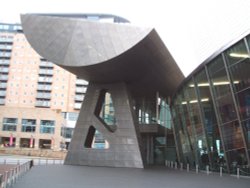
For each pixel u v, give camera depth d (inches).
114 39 991.6
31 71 4633.4
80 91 4608.8
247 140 726.5
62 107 4554.6
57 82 4613.7
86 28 1042.1
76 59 1032.2
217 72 831.1
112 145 1117.1
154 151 1691.7
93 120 1172.5
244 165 740.7
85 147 1163.3
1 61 4655.5
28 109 3767.2
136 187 495.8
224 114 817.5
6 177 434.3
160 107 1667.1
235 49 740.7
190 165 1141.1
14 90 4589.1
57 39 1061.8
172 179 668.1
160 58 1060.5
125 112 1133.7
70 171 820.0
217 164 887.7
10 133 3654.0
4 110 3700.8
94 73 1100.5
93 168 972.6
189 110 1090.7
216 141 881.5
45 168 933.2
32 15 1090.1
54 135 3772.1
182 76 1229.1
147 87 1368.1
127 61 1017.5
